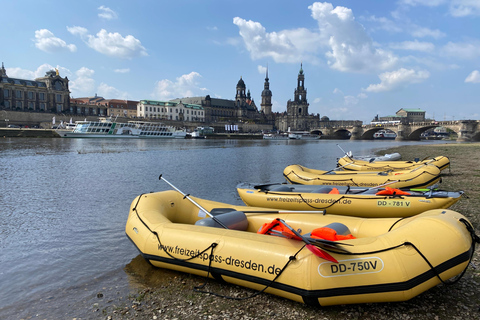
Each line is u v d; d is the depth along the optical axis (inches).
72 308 235.1
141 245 293.9
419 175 554.6
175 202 356.2
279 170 1134.4
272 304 233.9
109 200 611.2
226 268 245.4
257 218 326.3
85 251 346.6
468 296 233.0
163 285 269.1
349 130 6761.8
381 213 371.9
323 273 207.2
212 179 900.6
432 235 207.9
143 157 1668.3
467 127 3934.5
